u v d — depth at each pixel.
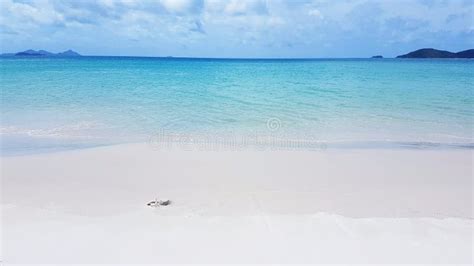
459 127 12.15
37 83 19.06
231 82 22.53
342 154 9.51
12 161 8.43
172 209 5.85
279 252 4.37
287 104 15.75
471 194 6.72
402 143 10.59
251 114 13.95
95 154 9.15
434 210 5.95
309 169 8.26
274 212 5.76
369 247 4.50
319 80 23.25
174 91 18.61
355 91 18.64
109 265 4.08
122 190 6.76
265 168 8.28
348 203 6.23
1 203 6.02
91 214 5.60
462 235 4.86
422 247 4.50
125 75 24.66
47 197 6.34
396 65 35.00
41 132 10.97
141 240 4.68
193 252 4.37
